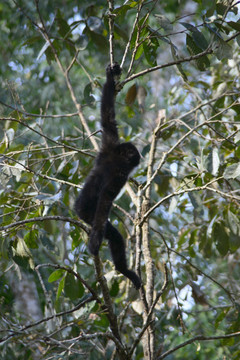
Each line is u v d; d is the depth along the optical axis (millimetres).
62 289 10781
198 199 10625
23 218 11352
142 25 9820
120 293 14023
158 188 13773
